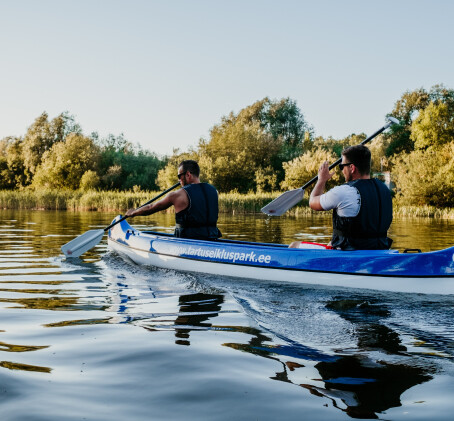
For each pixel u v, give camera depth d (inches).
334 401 65.8
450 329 102.0
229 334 98.9
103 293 144.6
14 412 62.1
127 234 227.6
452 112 1542.8
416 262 138.0
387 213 153.0
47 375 75.5
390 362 81.2
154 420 60.2
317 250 155.0
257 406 64.5
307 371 77.2
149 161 2059.5
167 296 140.1
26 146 2049.7
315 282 153.9
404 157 1138.0
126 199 963.3
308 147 1881.2
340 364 80.4
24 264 207.3
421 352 86.4
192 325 106.4
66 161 1785.2
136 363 81.2
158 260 200.8
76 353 86.5
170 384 72.1
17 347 90.1
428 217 781.3
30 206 1055.6
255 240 321.7
